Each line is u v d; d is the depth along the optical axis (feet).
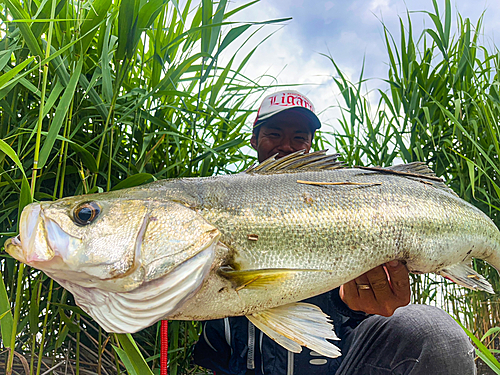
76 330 4.92
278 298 3.93
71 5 5.64
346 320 6.16
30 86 4.53
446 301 9.36
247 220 3.98
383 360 5.51
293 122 8.29
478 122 9.20
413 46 9.87
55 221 3.34
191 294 3.53
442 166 9.33
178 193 3.96
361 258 4.24
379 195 4.51
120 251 3.41
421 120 9.43
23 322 5.21
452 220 4.83
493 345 9.04
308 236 4.08
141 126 6.62
